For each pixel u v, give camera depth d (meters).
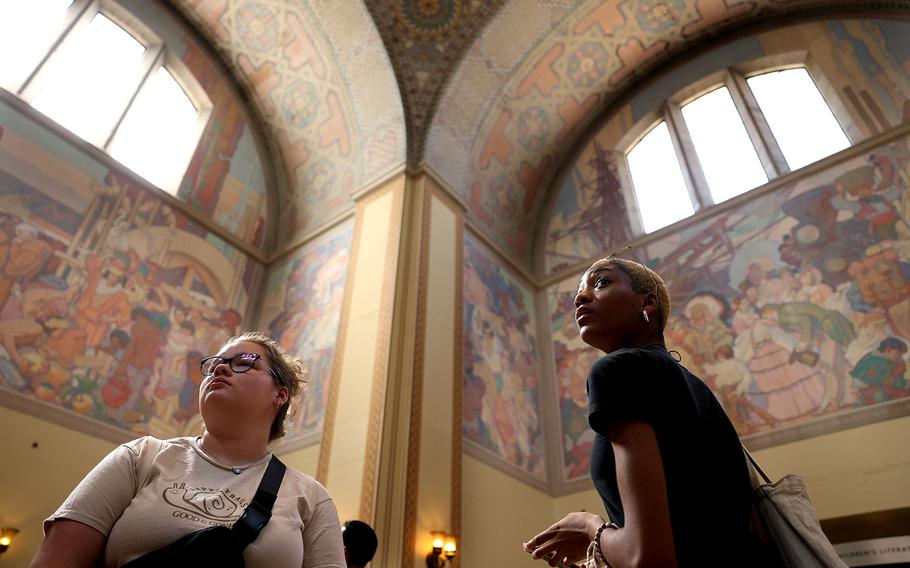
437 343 8.07
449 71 10.59
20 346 6.93
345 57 10.71
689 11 11.17
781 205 9.04
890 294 7.52
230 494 1.67
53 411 6.92
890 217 8.01
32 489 6.43
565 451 9.15
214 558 1.42
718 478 1.33
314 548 1.78
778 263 8.61
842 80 9.69
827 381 7.45
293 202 11.52
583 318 1.78
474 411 8.22
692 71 11.50
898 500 6.43
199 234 9.80
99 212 8.39
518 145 11.97
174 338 8.67
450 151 10.55
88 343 7.59
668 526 1.14
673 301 9.29
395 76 10.30
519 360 9.80
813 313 7.96
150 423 7.85
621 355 1.40
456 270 9.25
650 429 1.26
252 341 2.14
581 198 11.83
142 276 8.62
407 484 6.56
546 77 11.66
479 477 7.69
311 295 9.63
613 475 1.40
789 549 1.28
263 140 11.89
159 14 10.59
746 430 7.73
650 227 10.61
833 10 10.28
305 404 8.24
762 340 8.17
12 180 7.58
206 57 11.24
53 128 8.27
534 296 11.20
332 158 11.20
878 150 8.59
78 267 7.85
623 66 11.98
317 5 10.44
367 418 7.19
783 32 10.72
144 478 1.62
